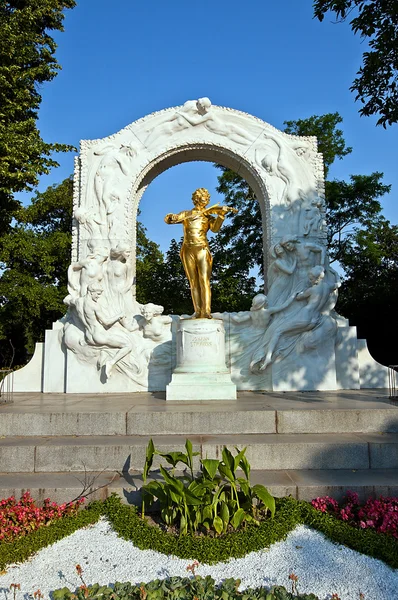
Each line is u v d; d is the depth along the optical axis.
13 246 19.66
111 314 9.16
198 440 5.19
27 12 11.76
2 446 4.99
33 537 3.59
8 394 8.58
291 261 9.43
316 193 9.88
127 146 10.02
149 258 26.25
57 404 6.86
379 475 4.60
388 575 3.17
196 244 8.41
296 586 3.03
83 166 9.98
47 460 4.94
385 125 8.04
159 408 6.18
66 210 25.02
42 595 2.94
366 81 7.84
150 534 3.61
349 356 9.05
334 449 4.91
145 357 9.06
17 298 19.08
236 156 10.16
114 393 8.83
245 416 5.63
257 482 4.39
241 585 3.05
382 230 22.09
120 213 9.78
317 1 7.53
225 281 18.97
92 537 3.72
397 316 18.67
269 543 3.52
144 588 2.86
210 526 3.73
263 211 10.22
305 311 8.84
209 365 7.64
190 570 3.20
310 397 7.51
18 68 11.08
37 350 9.40
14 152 10.62
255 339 9.14
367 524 3.69
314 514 3.85
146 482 4.41
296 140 10.12
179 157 10.48
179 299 19.66
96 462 4.93
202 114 10.20
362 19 7.41
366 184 18.59
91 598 2.77
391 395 7.74
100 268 9.27
